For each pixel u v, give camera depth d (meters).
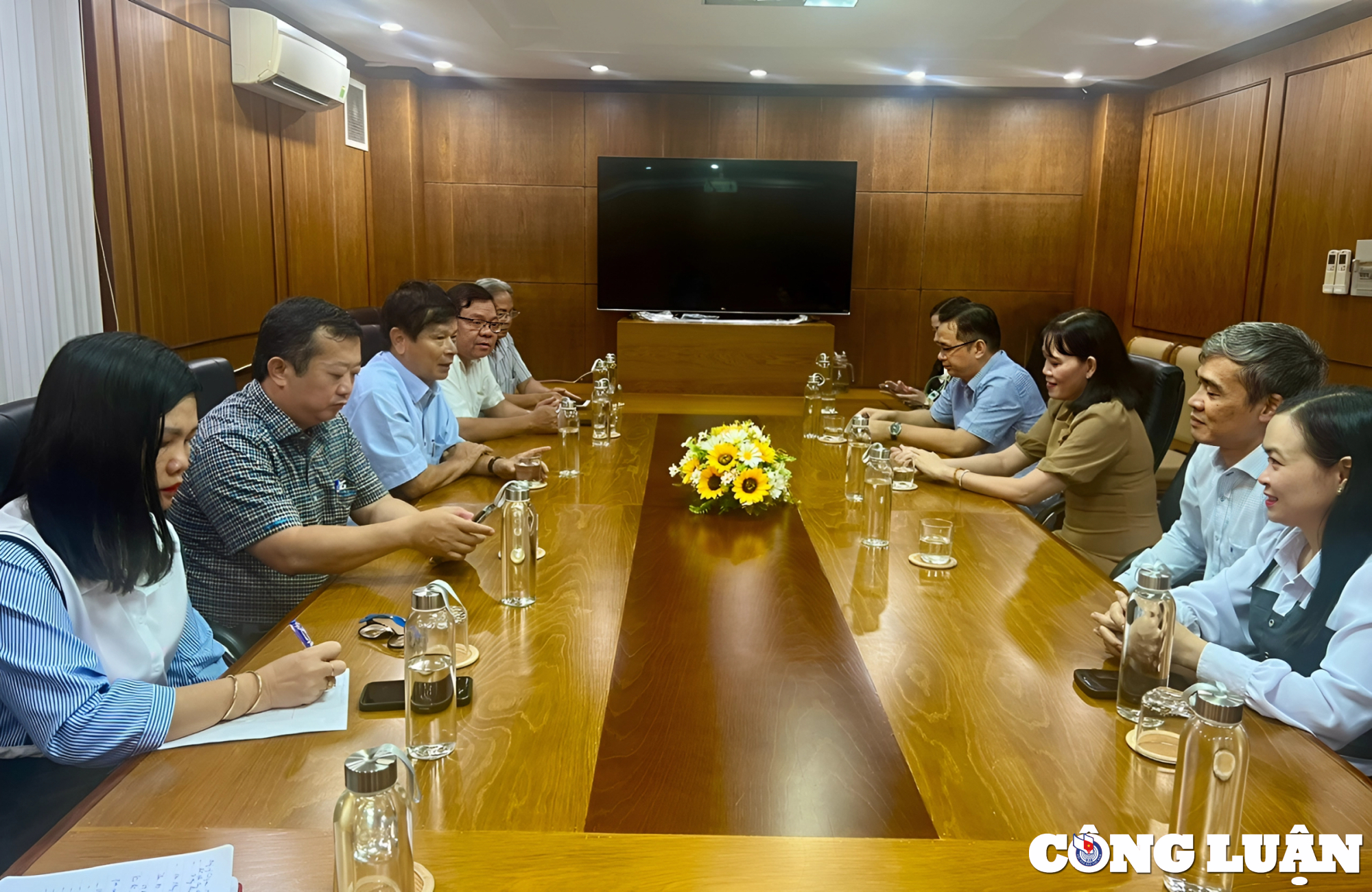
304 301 1.98
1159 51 5.75
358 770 0.85
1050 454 2.79
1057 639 1.66
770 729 1.32
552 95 6.95
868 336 7.25
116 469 1.33
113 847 1.02
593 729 1.32
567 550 2.14
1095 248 6.96
